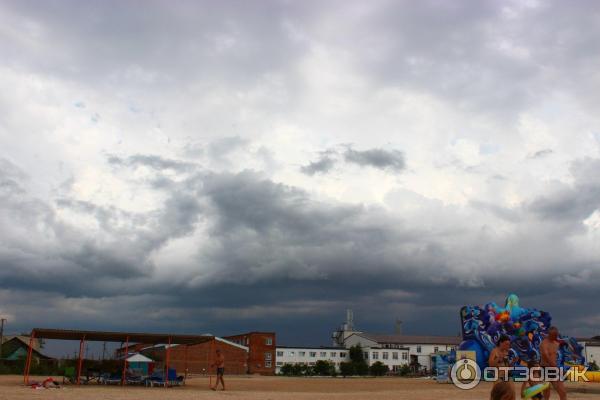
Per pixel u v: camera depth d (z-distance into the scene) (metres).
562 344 44.56
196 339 41.53
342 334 135.12
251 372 105.56
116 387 38.25
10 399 23.75
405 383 54.50
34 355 89.12
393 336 129.62
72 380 45.09
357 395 30.80
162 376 42.19
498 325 43.72
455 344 128.62
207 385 44.31
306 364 106.88
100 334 39.56
